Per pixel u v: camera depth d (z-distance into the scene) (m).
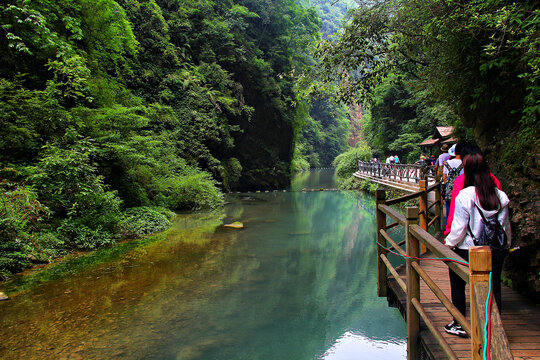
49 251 7.56
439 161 6.71
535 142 3.75
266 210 15.55
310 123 61.28
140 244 9.16
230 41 23.75
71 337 4.46
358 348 4.52
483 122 5.52
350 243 9.86
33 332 4.56
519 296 3.70
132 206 11.78
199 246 9.09
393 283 4.09
